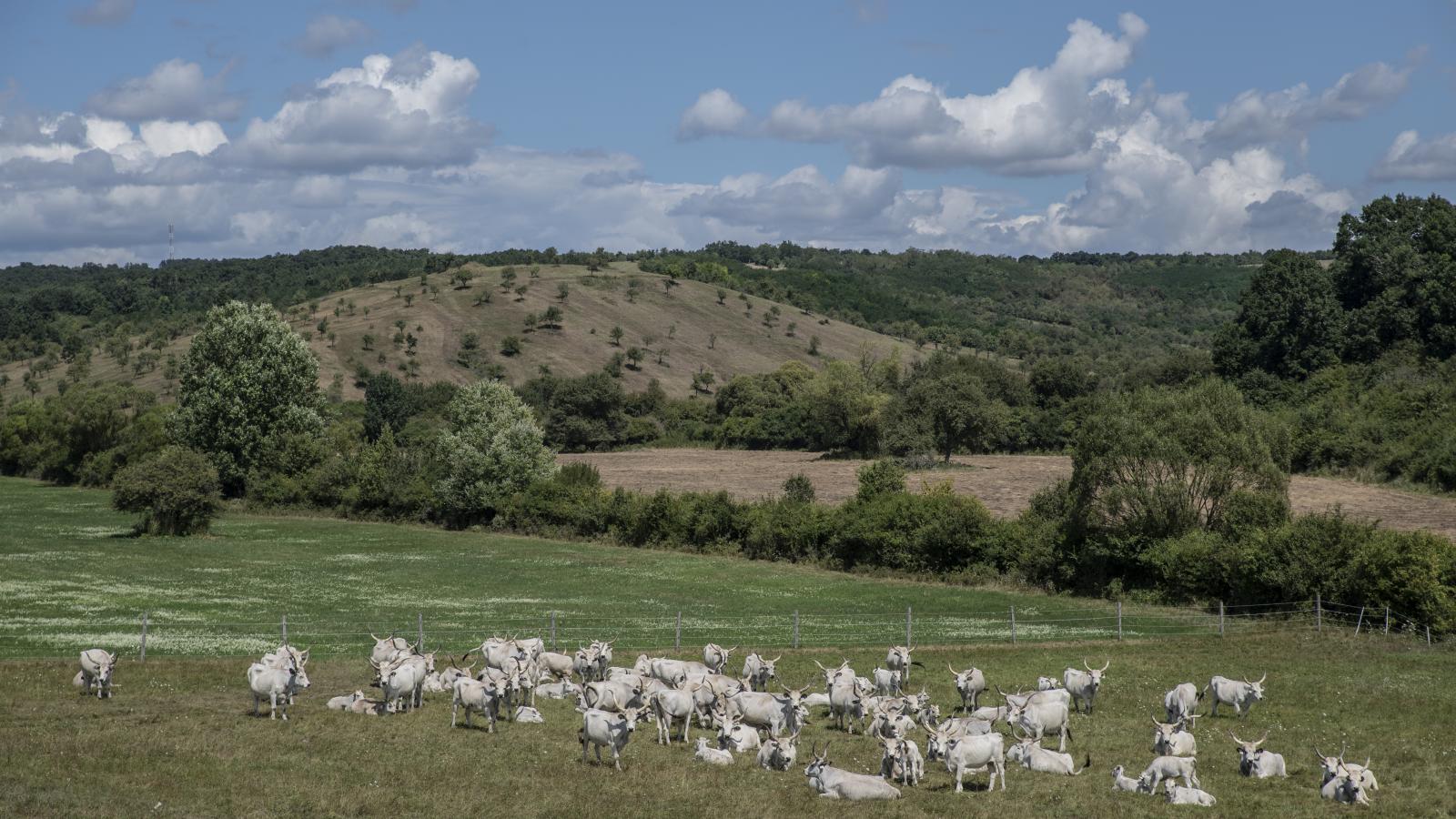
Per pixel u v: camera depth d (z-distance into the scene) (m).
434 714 32.94
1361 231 139.50
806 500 83.69
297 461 106.94
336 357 198.75
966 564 68.12
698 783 26.86
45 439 138.00
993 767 26.97
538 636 47.81
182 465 87.69
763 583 66.94
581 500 89.62
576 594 62.78
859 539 71.50
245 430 106.25
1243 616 54.62
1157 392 65.75
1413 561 51.56
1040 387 151.38
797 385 177.12
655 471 124.50
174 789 24.47
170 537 85.69
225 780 25.38
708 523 80.94
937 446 127.25
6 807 22.38
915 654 45.84
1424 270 129.25
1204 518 62.62
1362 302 136.62
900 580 68.50
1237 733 33.31
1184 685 34.44
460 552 80.56
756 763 28.98
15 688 34.00
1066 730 31.20
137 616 51.75
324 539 87.50
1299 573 54.53
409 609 56.31
